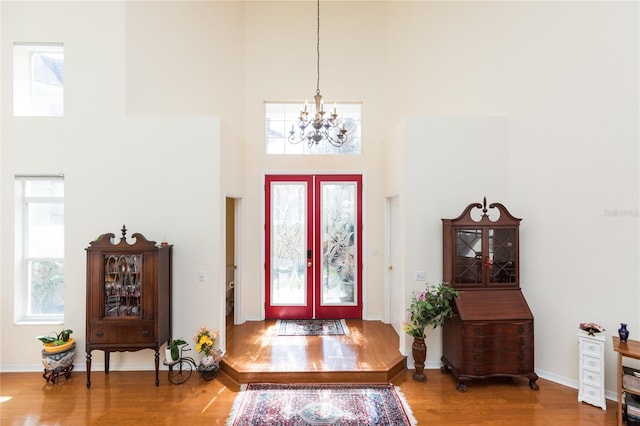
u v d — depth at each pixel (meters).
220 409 3.02
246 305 5.04
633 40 3.09
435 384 3.46
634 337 3.10
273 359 3.70
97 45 3.88
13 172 3.81
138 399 3.18
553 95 3.58
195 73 4.48
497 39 3.99
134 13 3.98
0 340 3.77
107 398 3.20
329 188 5.12
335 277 5.12
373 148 5.12
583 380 3.15
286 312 5.10
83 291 3.78
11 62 3.85
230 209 5.56
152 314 3.42
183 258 3.84
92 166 3.82
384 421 2.85
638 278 3.07
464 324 3.34
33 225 3.93
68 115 3.83
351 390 3.32
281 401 3.13
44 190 3.95
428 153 3.88
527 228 3.74
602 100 3.27
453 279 3.57
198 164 3.87
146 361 3.78
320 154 5.12
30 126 3.82
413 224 3.87
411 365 3.81
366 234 5.08
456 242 3.61
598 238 3.29
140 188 3.84
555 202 3.55
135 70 3.97
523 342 3.35
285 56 5.12
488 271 3.55
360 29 5.16
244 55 5.09
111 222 3.82
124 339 3.41
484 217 3.57
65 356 3.52
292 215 5.12
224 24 4.79
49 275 3.93
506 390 3.35
